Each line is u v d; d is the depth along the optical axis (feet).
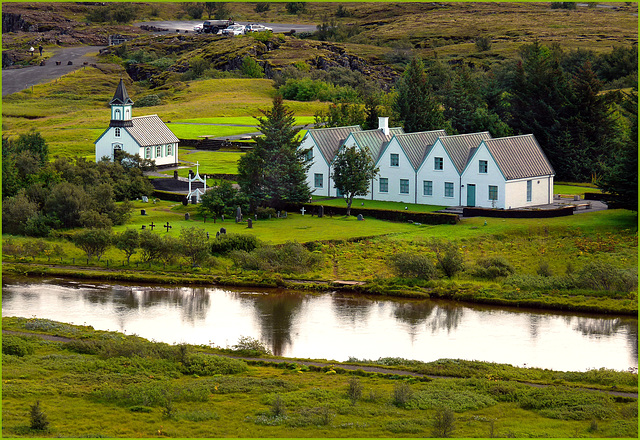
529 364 475.31
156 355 461.37
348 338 523.70
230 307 595.06
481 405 390.63
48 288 642.22
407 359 469.98
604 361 480.23
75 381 409.69
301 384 419.54
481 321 563.89
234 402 389.60
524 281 638.12
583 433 354.33
